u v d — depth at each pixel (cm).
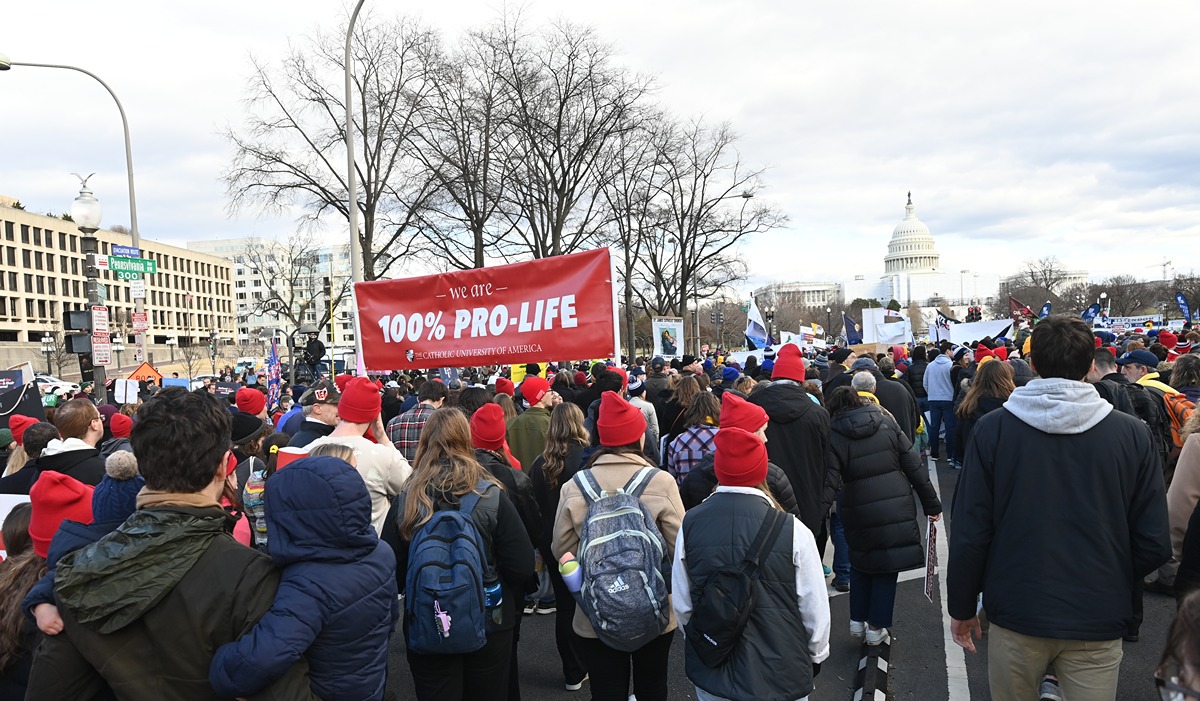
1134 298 6856
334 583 222
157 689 203
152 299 10294
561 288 620
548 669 505
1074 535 278
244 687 203
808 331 2756
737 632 272
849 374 780
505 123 2686
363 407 431
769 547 281
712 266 3675
